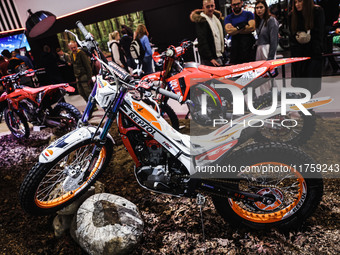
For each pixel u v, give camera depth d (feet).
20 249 7.01
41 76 27.17
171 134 6.20
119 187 9.07
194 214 7.34
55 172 9.97
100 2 26.14
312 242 6.02
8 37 28.17
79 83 17.89
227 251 6.11
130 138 6.35
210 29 13.85
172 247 6.41
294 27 10.14
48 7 26.91
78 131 6.65
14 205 9.00
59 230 7.16
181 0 25.18
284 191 6.77
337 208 6.84
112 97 6.04
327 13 15.53
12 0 27.09
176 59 11.76
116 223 6.32
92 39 6.23
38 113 13.41
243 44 13.21
